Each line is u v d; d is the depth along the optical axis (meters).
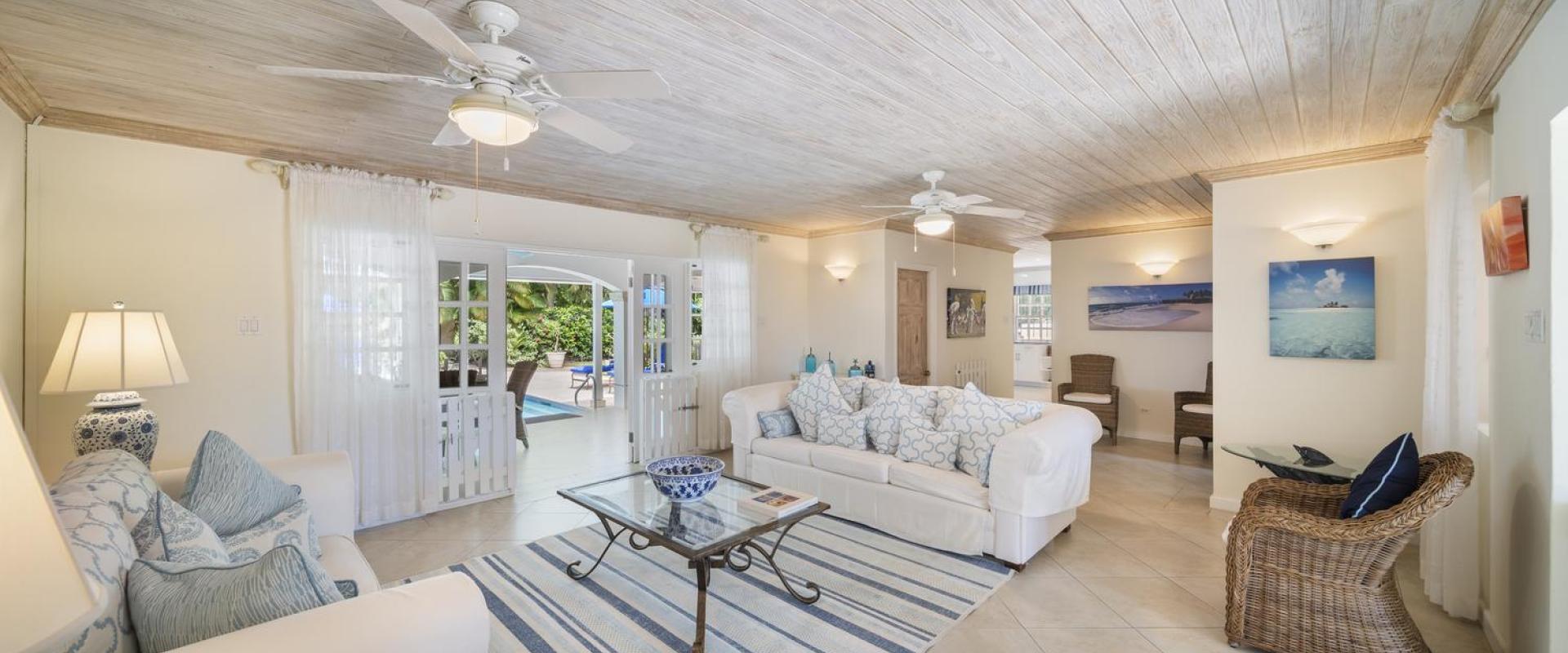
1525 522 2.00
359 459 3.72
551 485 4.74
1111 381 6.46
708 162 3.83
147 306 3.16
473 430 4.28
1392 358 3.40
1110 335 6.54
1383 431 3.43
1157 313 6.22
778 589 2.84
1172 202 5.02
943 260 6.96
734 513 2.73
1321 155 3.53
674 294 5.70
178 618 1.18
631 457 5.47
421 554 3.31
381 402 3.81
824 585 2.88
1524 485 2.00
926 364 6.82
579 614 2.62
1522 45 2.02
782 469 4.08
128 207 3.12
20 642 0.59
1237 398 3.88
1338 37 2.11
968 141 3.35
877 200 5.00
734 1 1.88
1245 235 3.86
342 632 1.13
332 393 3.63
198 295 3.30
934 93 2.64
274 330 3.53
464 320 4.34
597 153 3.62
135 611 1.22
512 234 4.55
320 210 3.62
